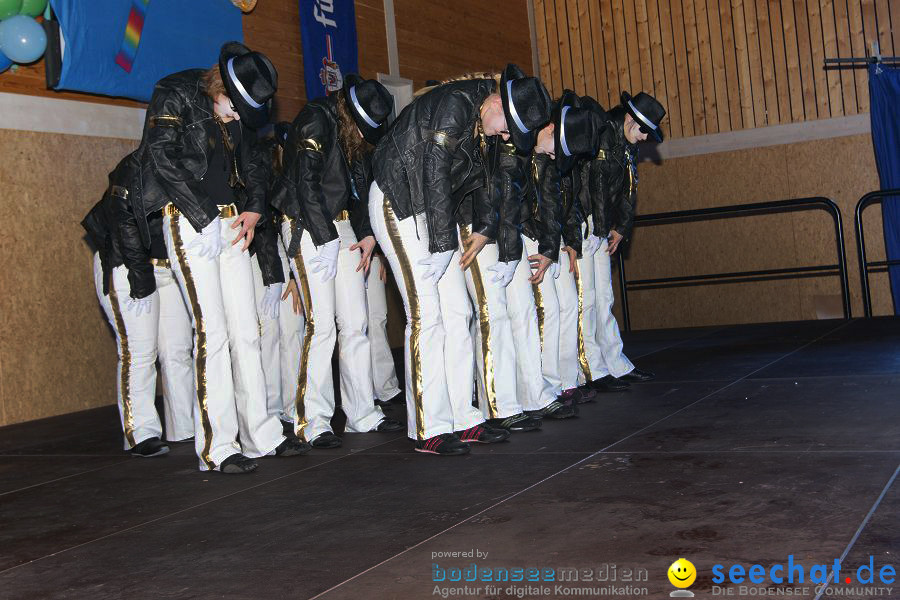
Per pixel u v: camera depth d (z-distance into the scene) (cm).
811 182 894
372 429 384
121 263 376
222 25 634
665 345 642
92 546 239
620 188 432
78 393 551
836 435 291
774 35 905
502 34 980
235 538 234
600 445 311
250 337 335
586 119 338
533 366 374
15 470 364
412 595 180
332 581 193
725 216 925
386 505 254
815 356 499
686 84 945
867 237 871
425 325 324
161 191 316
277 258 392
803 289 898
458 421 339
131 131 591
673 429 328
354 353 379
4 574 220
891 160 846
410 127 312
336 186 348
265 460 338
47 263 538
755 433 306
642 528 210
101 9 546
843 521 201
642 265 962
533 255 380
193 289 320
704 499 229
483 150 323
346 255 370
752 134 914
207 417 324
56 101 546
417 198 313
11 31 496
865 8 869
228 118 317
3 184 518
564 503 239
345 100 338
